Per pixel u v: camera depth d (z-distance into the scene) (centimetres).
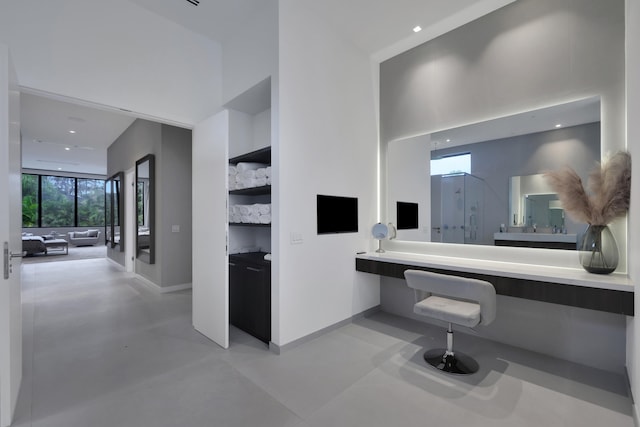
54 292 467
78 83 248
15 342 189
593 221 215
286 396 198
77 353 261
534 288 219
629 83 195
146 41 288
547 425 169
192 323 334
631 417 175
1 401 164
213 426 170
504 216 274
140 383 214
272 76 269
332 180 310
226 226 274
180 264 486
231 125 356
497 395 197
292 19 273
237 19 304
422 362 242
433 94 322
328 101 306
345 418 176
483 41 286
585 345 236
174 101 308
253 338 294
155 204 490
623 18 217
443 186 314
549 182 233
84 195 1234
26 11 225
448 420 174
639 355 162
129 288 492
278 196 262
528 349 262
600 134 225
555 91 246
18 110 210
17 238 200
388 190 361
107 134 646
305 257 282
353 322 332
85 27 252
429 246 325
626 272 214
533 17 257
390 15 290
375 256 319
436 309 231
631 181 186
